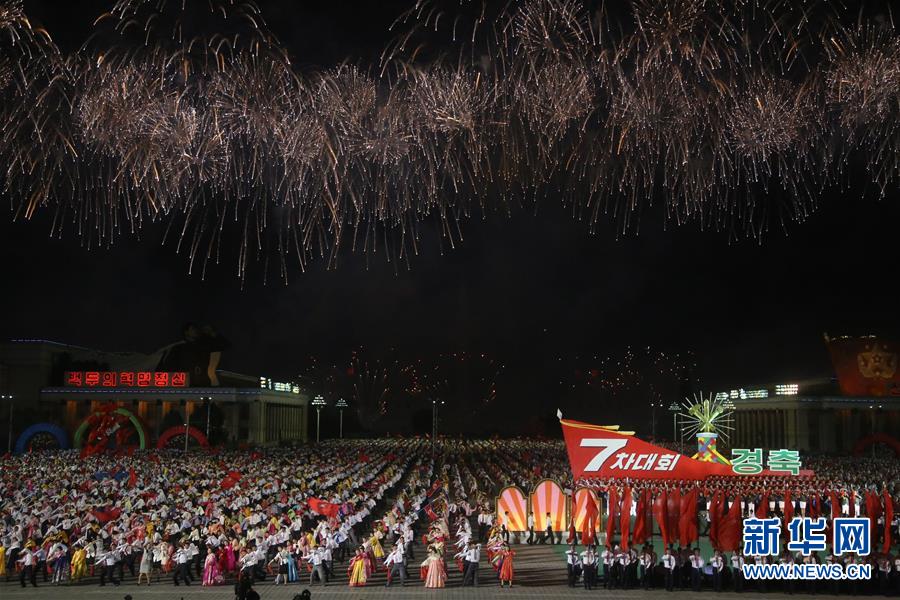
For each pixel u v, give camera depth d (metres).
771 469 53.59
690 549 36.44
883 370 153.12
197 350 153.62
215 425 142.00
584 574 36.22
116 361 156.50
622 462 50.47
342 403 189.88
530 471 83.00
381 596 34.53
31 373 146.25
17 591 35.19
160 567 40.34
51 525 42.66
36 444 114.38
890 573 34.69
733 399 174.12
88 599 33.41
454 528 51.81
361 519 48.31
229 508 50.53
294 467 79.50
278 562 39.09
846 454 133.62
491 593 35.22
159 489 58.59
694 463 52.22
